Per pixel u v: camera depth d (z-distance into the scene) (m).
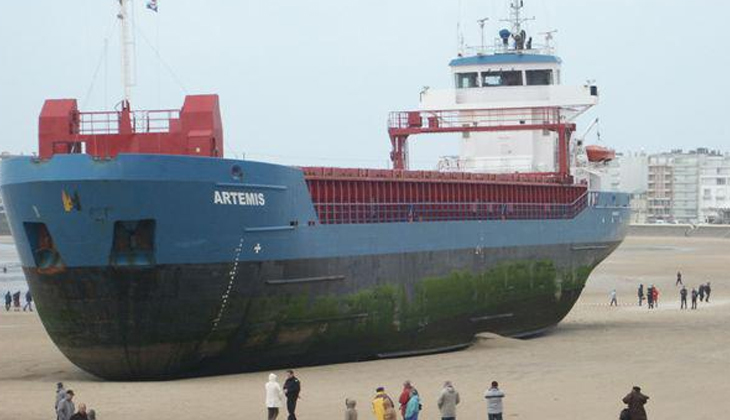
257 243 46.34
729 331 68.62
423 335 58.53
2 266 172.00
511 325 66.94
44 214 43.50
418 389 44.69
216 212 44.44
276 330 48.50
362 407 40.62
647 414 39.44
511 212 66.25
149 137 48.44
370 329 54.12
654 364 51.78
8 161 44.56
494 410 35.16
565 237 71.69
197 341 45.88
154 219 43.06
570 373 48.94
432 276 58.56
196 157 43.62
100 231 42.97
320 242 50.16
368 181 56.94
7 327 75.81
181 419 38.38
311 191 52.34
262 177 46.53
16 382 47.59
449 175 65.38
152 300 44.16
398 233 55.81
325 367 51.31
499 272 64.62
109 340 45.09
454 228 60.47
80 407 31.83
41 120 49.47
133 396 42.53
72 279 44.03
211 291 45.09
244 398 41.91
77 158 42.56
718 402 41.72
